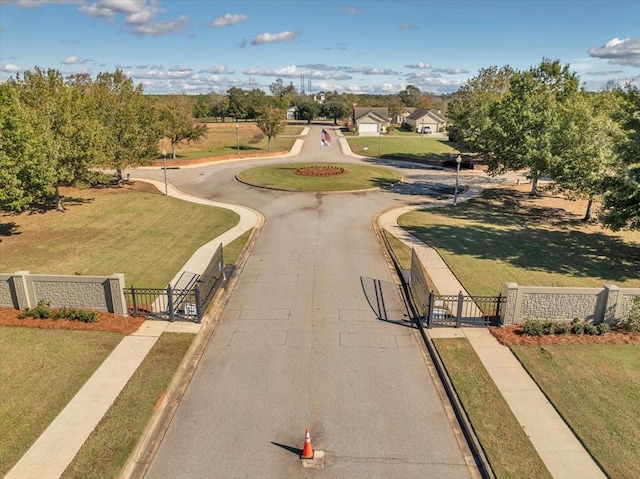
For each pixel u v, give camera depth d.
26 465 8.70
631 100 21.38
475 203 33.62
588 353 12.66
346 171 44.88
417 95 156.88
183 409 10.55
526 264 20.66
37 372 11.56
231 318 15.04
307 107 116.75
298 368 12.20
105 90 37.56
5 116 20.95
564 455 9.07
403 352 13.09
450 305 16.03
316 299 16.52
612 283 18.56
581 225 27.81
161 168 46.72
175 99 67.69
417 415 10.47
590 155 24.81
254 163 51.97
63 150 26.84
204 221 27.17
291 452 9.29
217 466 8.92
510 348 12.96
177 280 18.16
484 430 9.77
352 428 10.00
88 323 14.02
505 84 50.91
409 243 23.23
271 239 23.80
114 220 26.94
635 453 9.07
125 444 9.26
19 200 22.06
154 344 13.01
